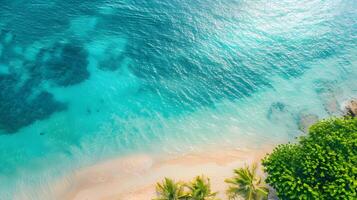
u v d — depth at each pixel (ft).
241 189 110.73
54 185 126.11
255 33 183.83
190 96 156.46
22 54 168.96
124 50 174.40
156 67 168.04
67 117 147.95
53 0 195.83
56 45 173.99
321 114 146.61
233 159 132.36
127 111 150.41
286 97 154.92
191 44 178.40
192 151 135.85
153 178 126.21
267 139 139.64
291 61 170.50
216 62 170.40
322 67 167.63
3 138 140.36
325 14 194.49
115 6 196.03
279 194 102.63
